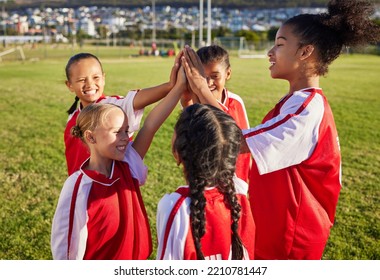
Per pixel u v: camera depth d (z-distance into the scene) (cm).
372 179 523
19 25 7769
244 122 286
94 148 207
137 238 212
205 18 10581
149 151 622
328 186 211
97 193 204
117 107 207
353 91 1322
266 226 216
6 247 359
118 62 2702
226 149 171
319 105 205
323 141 205
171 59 3136
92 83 262
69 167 271
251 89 1339
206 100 211
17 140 698
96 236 205
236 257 180
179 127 175
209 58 260
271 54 228
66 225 203
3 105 1022
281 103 218
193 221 168
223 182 175
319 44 215
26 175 533
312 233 211
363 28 215
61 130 768
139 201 217
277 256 216
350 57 3450
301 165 206
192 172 172
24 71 1962
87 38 7150
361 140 704
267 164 199
